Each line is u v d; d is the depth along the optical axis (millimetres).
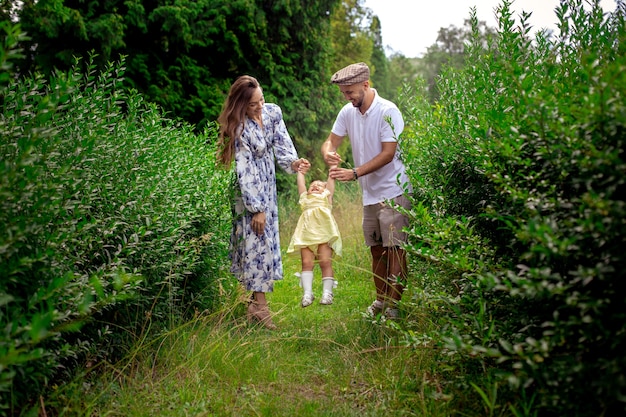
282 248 8898
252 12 11406
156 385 3238
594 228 2104
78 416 2666
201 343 3746
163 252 3938
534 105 2361
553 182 2582
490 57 3496
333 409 3113
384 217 4602
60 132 3297
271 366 3664
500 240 3195
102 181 3549
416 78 5160
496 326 2742
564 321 2354
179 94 10359
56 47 8984
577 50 3070
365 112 4645
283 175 11852
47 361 2648
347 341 4098
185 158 4887
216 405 3107
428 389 3074
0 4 4723
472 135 3240
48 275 2715
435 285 3746
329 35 13672
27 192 2467
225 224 5016
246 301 4625
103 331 3271
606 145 2158
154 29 10180
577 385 2166
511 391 2639
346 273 6789
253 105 4605
